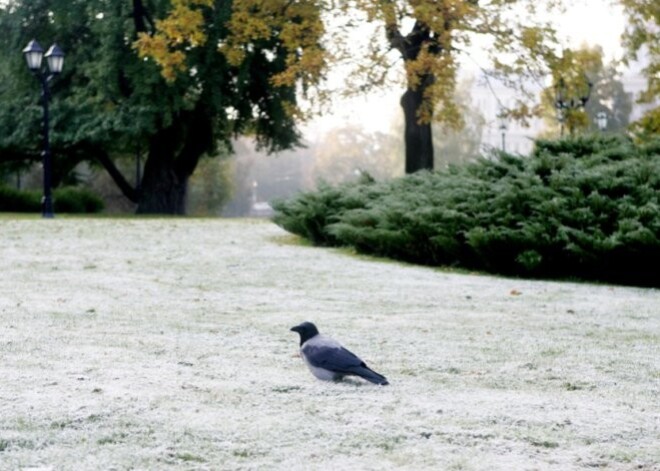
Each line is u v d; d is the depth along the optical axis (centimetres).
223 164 6594
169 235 2123
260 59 3719
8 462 443
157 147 3903
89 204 4100
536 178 1633
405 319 981
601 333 915
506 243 1522
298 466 448
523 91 2841
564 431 527
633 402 607
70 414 531
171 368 677
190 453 464
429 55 2486
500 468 454
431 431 515
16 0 3734
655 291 1356
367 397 595
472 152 9488
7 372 643
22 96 3809
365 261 1689
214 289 1232
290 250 1856
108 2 3509
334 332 879
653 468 464
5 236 1973
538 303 1152
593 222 1496
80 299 1086
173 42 2798
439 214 1642
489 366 720
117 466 442
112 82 3494
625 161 1628
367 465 452
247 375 657
